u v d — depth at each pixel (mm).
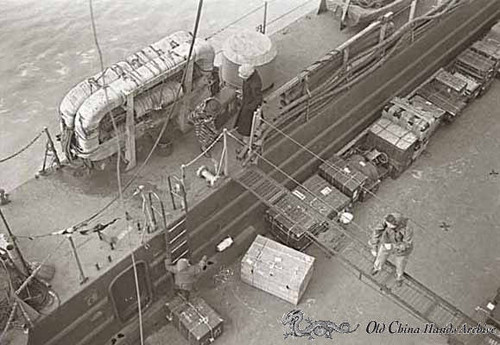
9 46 23547
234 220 16422
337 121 18266
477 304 16047
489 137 20062
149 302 15273
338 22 19266
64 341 13688
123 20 24828
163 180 15250
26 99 21719
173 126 15969
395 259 14625
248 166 15609
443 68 21719
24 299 12758
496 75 21797
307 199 17031
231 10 25438
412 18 19109
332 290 16188
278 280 15539
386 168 18672
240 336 15344
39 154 19906
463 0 19828
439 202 18266
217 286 16141
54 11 24969
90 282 13266
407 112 18766
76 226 13984
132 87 14016
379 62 18078
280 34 18859
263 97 16984
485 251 17219
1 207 14523
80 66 22969
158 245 14422
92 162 15047
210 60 15484
